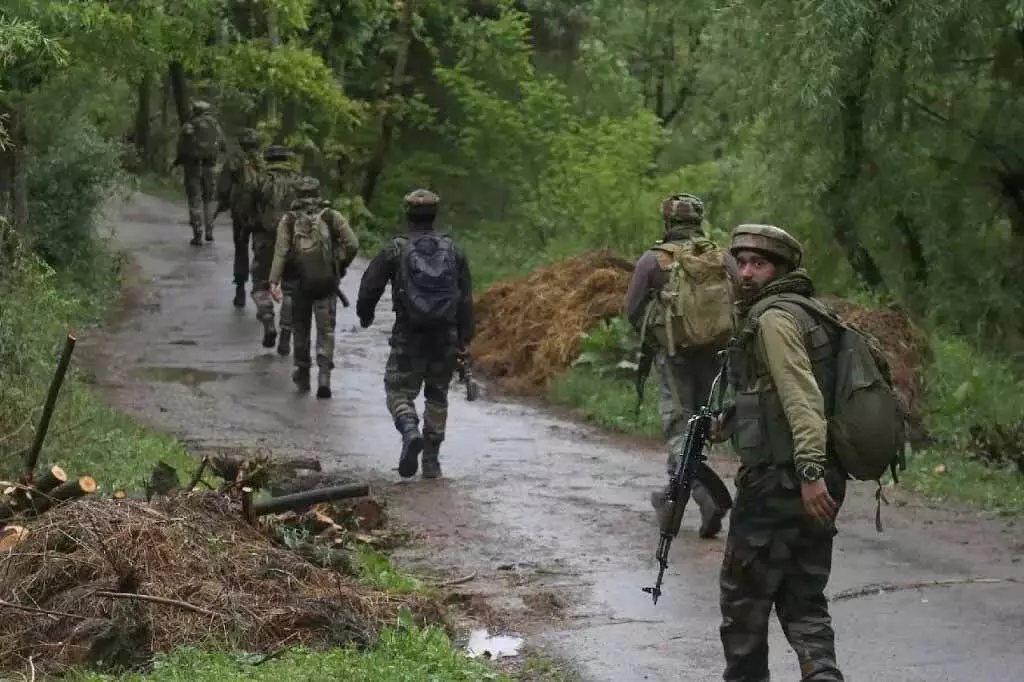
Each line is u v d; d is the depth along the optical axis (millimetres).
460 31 38875
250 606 7348
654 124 29391
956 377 15562
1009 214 23672
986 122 23234
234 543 7973
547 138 36562
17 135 17906
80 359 17422
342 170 37156
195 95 40062
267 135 30859
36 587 7332
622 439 14430
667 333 10328
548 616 8438
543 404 16391
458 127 41625
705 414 6516
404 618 7562
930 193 22516
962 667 7395
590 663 7531
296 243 15758
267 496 10680
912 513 11172
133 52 15758
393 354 12219
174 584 7352
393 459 13148
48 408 8602
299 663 6848
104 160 22969
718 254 10438
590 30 41844
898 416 6113
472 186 40281
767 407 6082
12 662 6836
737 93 23219
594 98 37781
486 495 11719
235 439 13648
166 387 16078
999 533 10484
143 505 7934
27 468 8773
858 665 7434
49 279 19812
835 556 9773
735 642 6258
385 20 37531
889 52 20688
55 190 22172
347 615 7461
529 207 33094
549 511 11188
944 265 23016
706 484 7270
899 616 8336
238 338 19250
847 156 22156
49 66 15977
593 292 18297
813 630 6125
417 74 41438
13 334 11258
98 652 6855
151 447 11984
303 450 13328
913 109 22906
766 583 6141
